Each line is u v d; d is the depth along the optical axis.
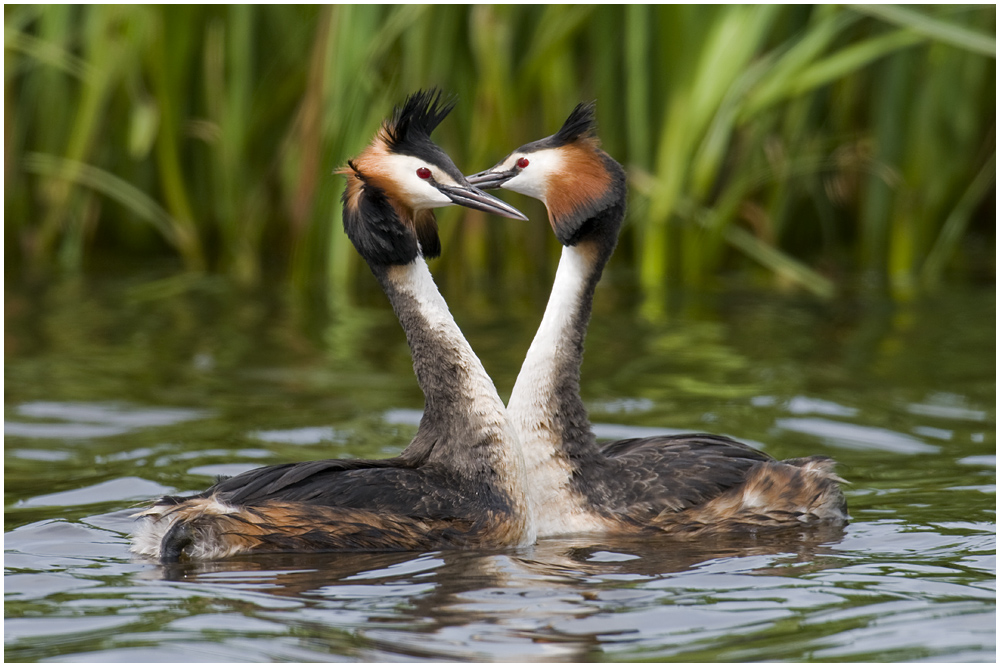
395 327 17.48
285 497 9.11
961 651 6.85
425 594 7.93
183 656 6.77
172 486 10.81
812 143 19.03
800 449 12.09
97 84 19.12
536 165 10.77
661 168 17.78
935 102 18.42
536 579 8.30
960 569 8.45
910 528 9.64
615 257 21.61
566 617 7.43
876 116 19.06
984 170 19.39
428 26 17.94
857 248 20.64
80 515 9.94
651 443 10.79
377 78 17.94
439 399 9.98
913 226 19.28
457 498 9.48
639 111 18.06
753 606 7.64
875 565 8.60
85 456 11.79
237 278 20.25
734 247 21.16
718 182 19.09
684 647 6.93
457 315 17.50
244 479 9.29
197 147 20.81
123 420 13.04
